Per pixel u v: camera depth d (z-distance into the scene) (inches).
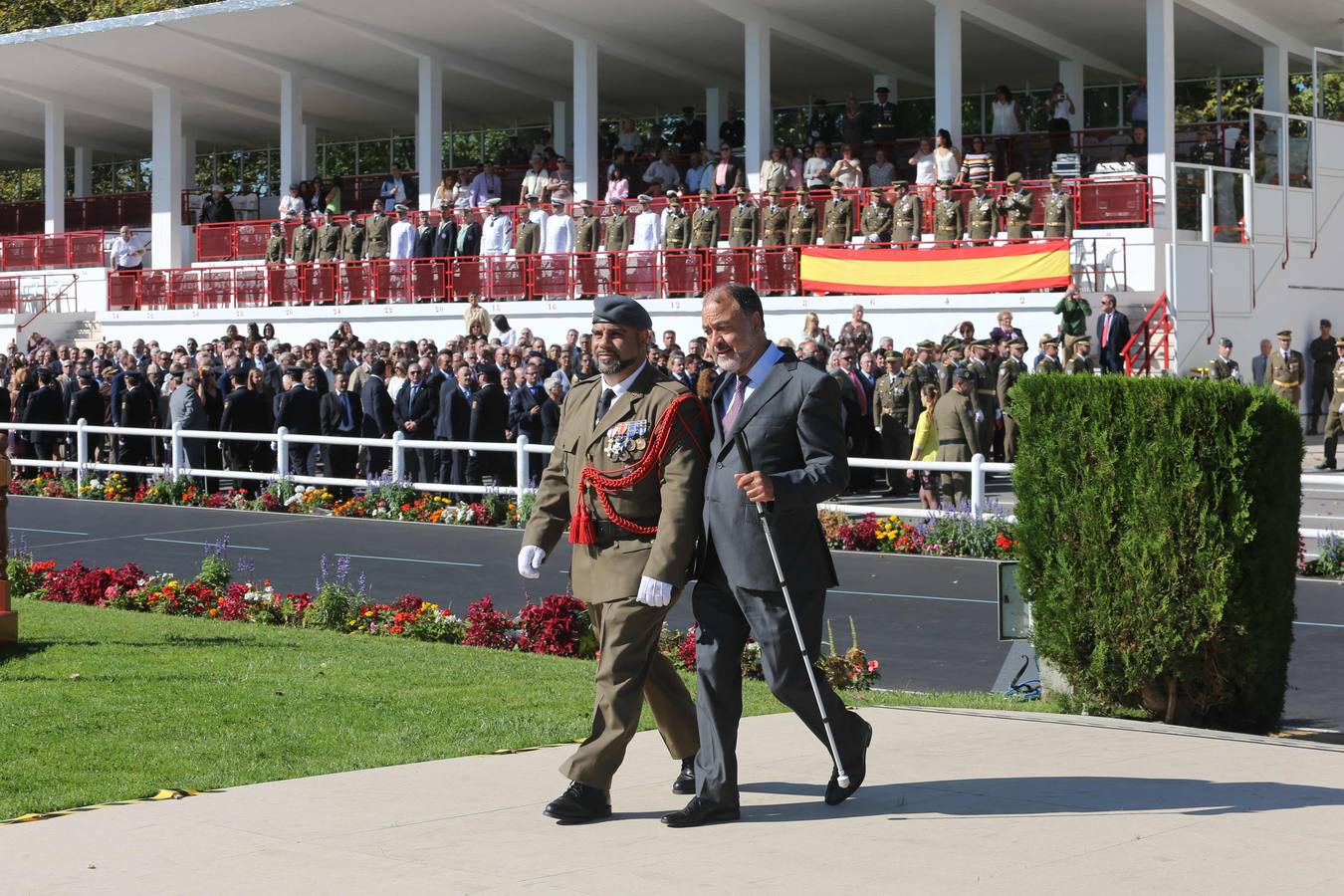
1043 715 439.8
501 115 2330.2
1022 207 1371.8
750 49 1685.5
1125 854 284.8
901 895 261.6
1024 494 447.5
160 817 327.6
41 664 545.6
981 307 1362.0
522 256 1603.1
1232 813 315.3
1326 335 1503.4
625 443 320.2
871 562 855.7
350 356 1355.8
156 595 701.9
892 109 1648.6
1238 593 422.9
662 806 330.0
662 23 1758.1
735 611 322.0
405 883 273.6
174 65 2027.6
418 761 391.5
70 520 1071.0
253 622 674.2
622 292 1546.5
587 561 327.0
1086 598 438.0
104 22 1850.4
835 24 1740.9
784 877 273.1
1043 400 441.4
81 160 2573.8
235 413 1211.9
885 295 1407.5
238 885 275.0
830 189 1493.6
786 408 316.5
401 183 1915.6
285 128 1989.4
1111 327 1277.1
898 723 426.3
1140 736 404.8
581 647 607.5
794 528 316.5
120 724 446.9
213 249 1936.5
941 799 330.0
